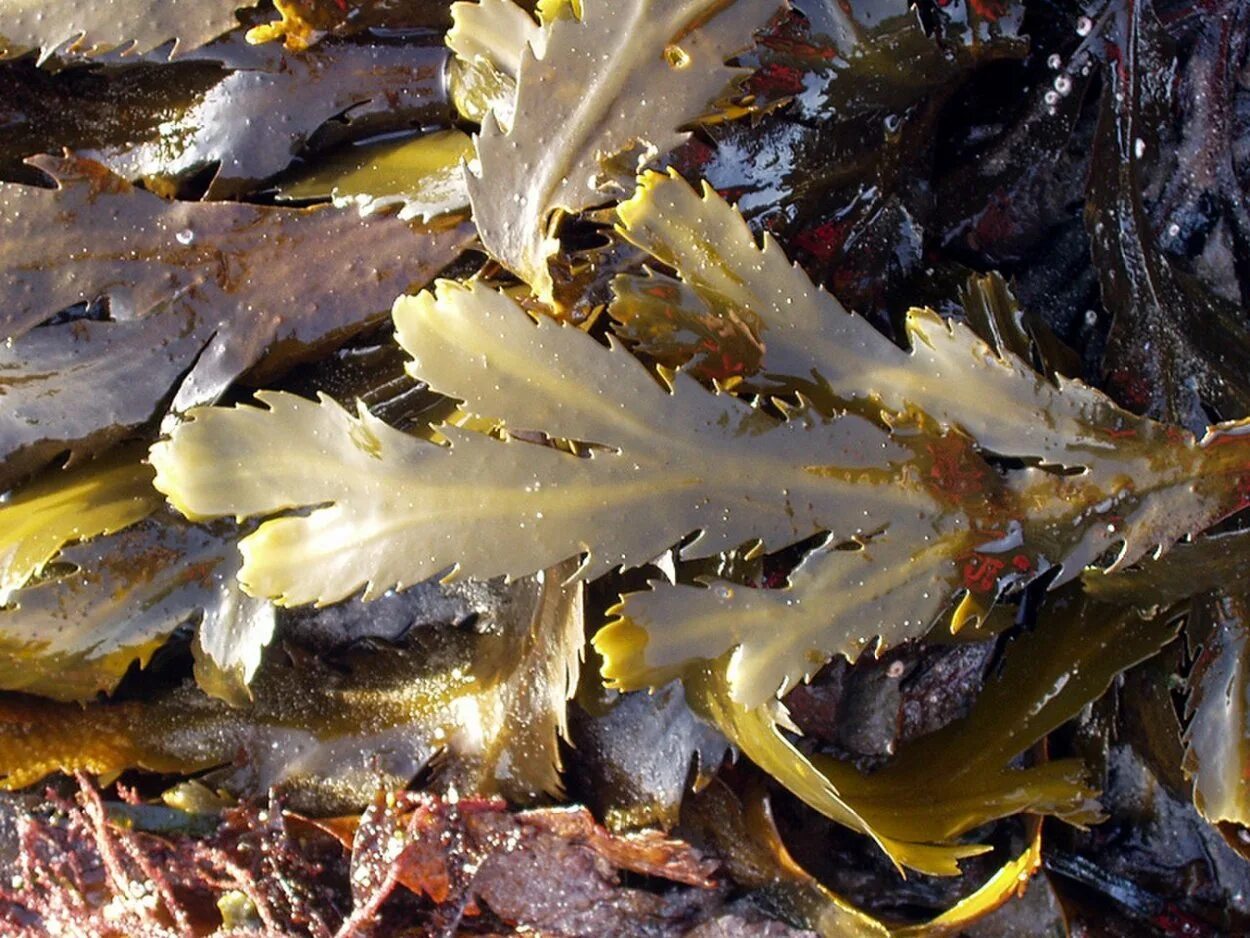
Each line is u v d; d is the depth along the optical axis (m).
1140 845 0.45
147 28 0.42
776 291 0.39
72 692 0.43
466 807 0.42
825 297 0.39
